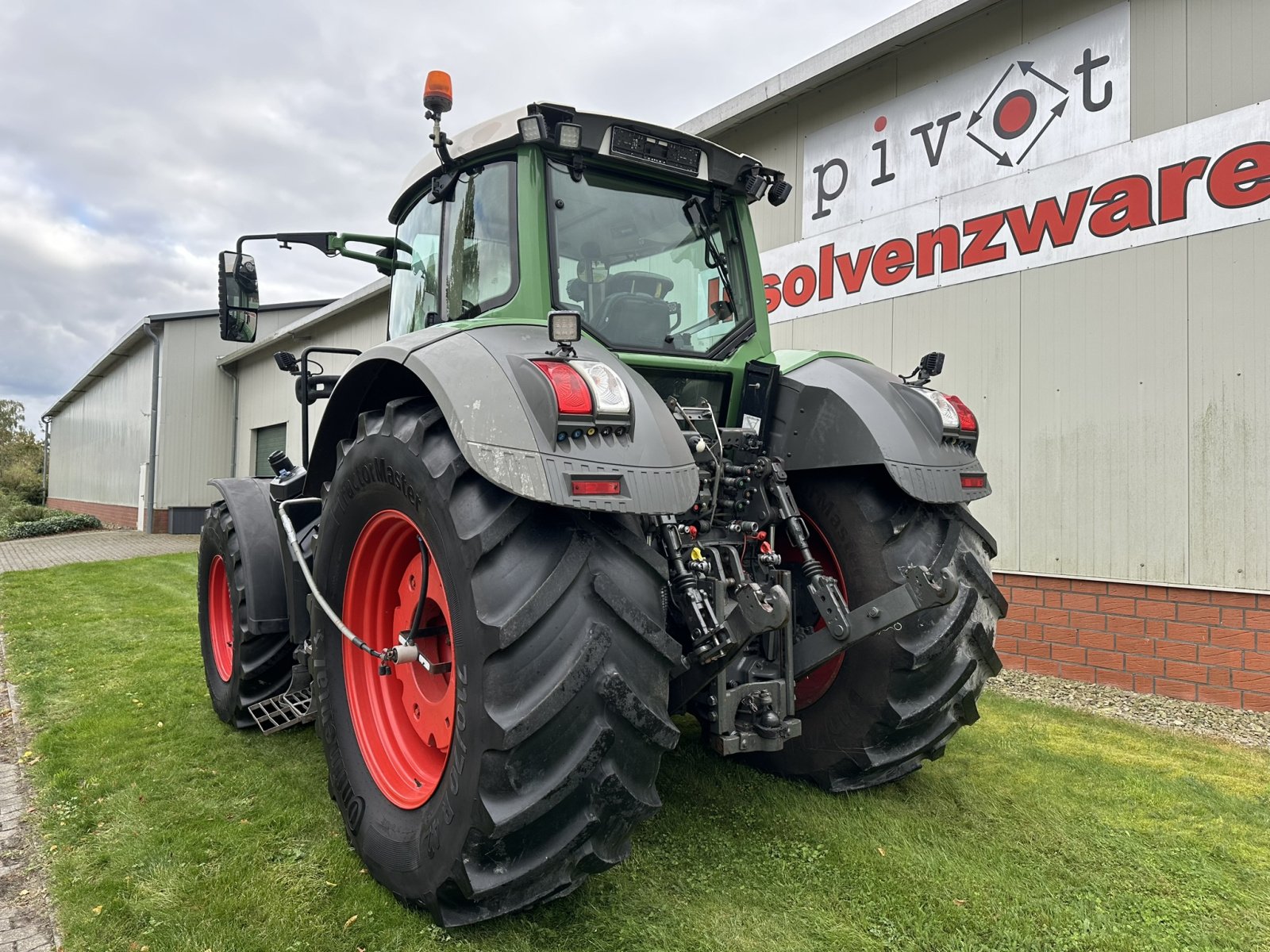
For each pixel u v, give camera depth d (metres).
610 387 1.87
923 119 5.77
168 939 2.01
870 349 6.14
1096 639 4.86
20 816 2.81
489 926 2.05
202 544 4.11
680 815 2.70
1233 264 4.37
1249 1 4.33
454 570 1.88
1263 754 3.57
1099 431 4.86
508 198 2.48
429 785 2.24
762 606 1.99
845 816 2.70
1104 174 4.85
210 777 3.12
